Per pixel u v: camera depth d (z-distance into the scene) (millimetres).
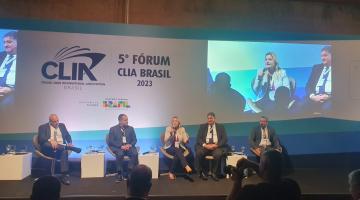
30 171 5637
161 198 4621
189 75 6195
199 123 6215
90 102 5961
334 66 6555
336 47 6559
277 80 6414
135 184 2016
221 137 5738
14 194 4555
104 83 5996
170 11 6523
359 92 6586
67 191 4742
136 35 6074
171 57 6156
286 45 6445
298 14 6918
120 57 6031
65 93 5902
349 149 6594
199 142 5730
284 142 6441
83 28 5945
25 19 5801
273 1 6844
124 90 6043
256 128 6008
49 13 6246
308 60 6496
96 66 5977
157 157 5598
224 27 6680
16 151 5766
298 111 6465
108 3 6371
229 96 6293
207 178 5586
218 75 6266
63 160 5250
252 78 6352
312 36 6504
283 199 1943
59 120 5891
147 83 6102
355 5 6984
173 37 6164
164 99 6145
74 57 5922
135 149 5516
